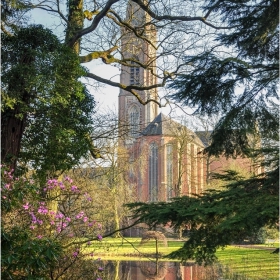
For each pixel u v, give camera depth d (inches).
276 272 506.6
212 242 245.0
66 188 327.3
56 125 350.3
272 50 258.4
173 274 615.8
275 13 229.8
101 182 662.5
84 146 367.9
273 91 258.8
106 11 391.2
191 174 1234.0
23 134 362.6
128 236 1092.5
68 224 282.0
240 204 216.4
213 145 278.7
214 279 521.3
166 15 415.8
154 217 243.1
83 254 296.7
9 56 318.3
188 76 263.6
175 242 933.2
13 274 200.2
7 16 316.8
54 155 354.6
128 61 496.4
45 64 306.2
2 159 333.7
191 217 234.7
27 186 230.1
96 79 451.8
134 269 654.5
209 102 269.0
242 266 555.5
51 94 310.7
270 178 229.6
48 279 242.1
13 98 304.7
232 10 261.1
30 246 189.9
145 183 1573.6
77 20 411.2
